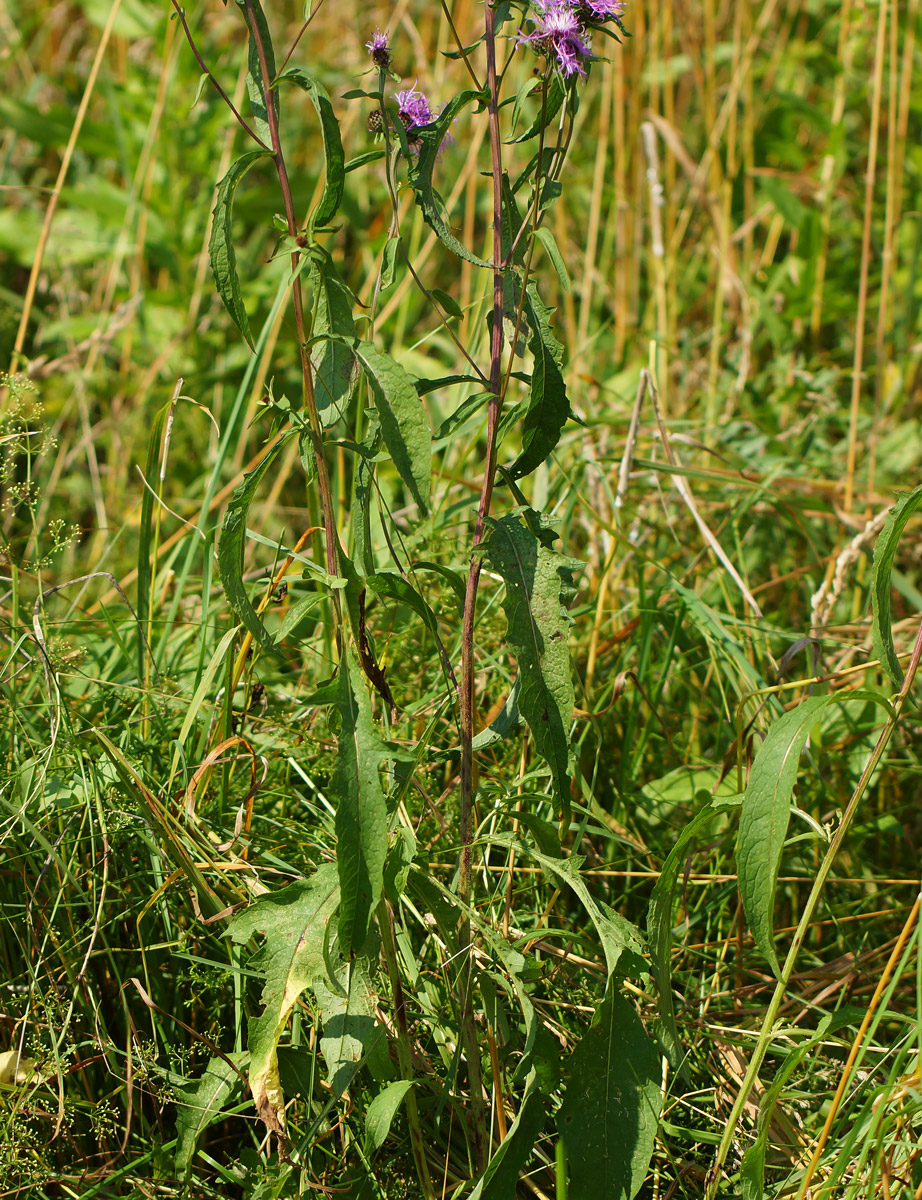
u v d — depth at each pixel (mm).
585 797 1591
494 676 1834
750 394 2963
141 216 2918
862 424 2748
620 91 2908
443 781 1735
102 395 3129
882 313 2639
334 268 1069
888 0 2754
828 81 3453
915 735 1889
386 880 1106
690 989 1519
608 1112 1125
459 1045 1191
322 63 3758
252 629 1110
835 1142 1260
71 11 4199
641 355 3053
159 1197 1255
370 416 1046
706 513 2398
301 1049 1253
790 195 2943
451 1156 1284
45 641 1468
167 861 1396
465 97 1074
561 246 3164
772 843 1054
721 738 1922
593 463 2021
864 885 1728
